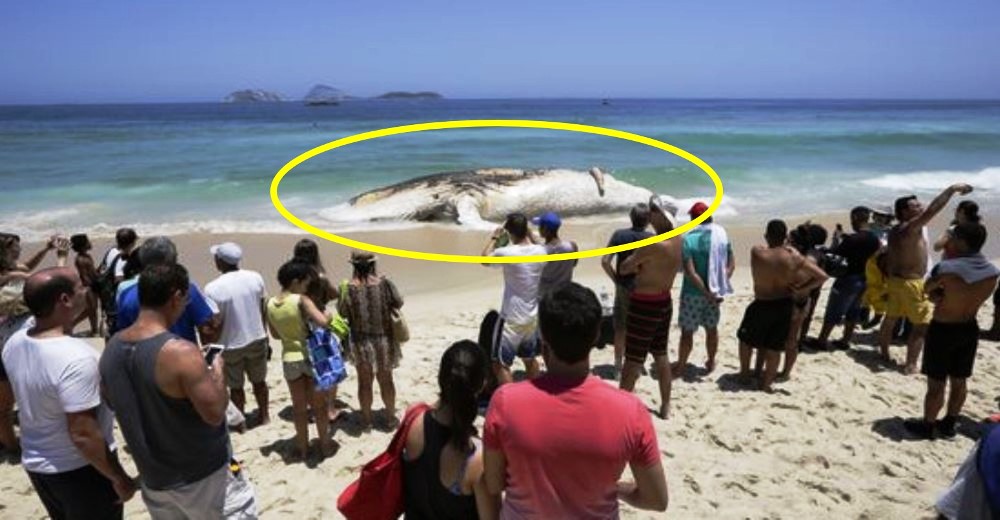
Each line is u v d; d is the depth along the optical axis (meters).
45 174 24.62
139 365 3.01
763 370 7.27
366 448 5.65
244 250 13.26
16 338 3.24
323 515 4.73
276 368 7.58
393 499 2.97
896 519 4.64
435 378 7.19
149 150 34.06
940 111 111.38
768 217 16.92
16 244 5.77
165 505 3.25
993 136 38.00
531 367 6.28
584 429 2.50
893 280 7.22
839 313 7.82
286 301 5.26
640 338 5.88
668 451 5.57
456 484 2.84
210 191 21.19
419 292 10.90
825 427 6.06
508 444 2.56
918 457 5.55
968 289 5.46
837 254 7.73
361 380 5.79
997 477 3.39
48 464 3.33
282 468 5.35
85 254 8.78
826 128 49.34
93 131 51.34
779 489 5.03
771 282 6.52
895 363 7.62
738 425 6.05
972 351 5.66
